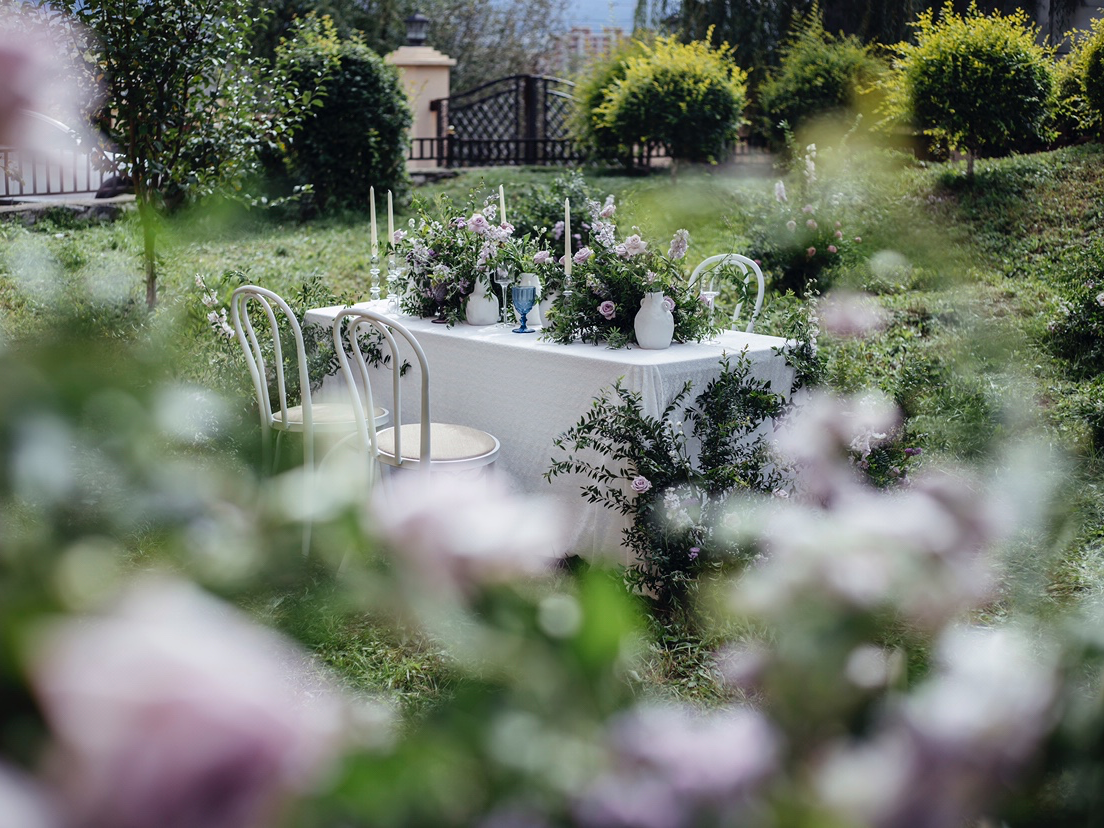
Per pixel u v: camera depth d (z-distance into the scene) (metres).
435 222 4.43
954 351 5.41
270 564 0.48
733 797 0.42
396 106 11.55
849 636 0.49
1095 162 9.98
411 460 3.48
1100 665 0.58
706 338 3.86
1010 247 8.47
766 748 0.44
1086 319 5.84
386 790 0.39
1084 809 0.49
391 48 17.72
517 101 15.84
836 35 13.87
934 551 0.50
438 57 15.22
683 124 12.56
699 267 4.39
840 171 9.03
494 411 3.84
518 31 20.28
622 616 0.48
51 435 0.47
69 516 0.47
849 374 4.63
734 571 2.89
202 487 0.50
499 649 0.46
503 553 0.44
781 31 14.31
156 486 0.49
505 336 3.93
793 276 7.70
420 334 4.07
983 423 4.09
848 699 0.47
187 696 0.30
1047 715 0.46
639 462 3.31
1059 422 4.65
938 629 0.51
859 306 5.86
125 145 5.75
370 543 0.47
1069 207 9.15
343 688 2.66
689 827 0.41
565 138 14.88
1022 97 9.66
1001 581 1.93
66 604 0.36
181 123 5.89
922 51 9.98
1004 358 5.42
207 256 8.30
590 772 0.43
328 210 11.39
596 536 3.51
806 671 0.48
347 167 11.34
